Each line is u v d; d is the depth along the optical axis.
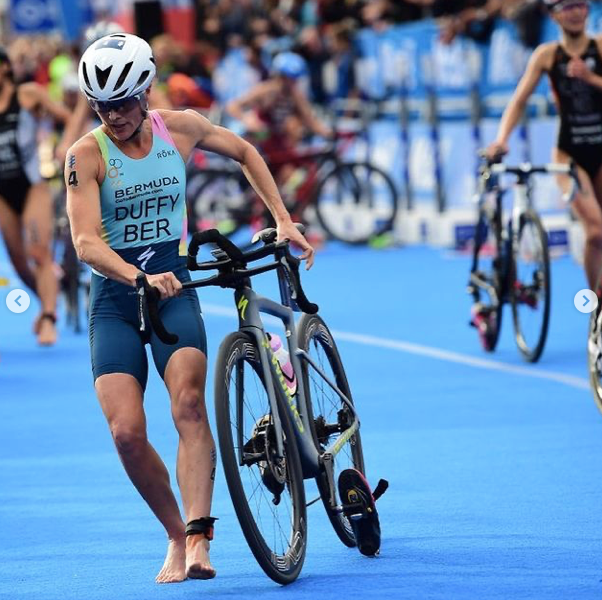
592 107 30.36
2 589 16.22
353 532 16.84
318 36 62.81
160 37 55.88
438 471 21.19
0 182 34.06
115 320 16.14
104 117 15.64
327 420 17.38
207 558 15.33
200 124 16.69
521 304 30.39
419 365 30.73
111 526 19.00
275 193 17.08
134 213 16.12
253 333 15.77
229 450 14.78
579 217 29.42
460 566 16.12
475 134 51.19
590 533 17.36
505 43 51.94
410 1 61.41
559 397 26.58
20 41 71.88
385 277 46.09
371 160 58.56
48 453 23.94
